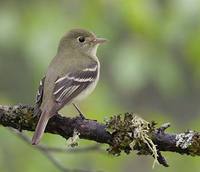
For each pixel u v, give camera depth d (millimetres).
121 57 13742
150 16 13773
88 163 13930
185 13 13422
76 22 13797
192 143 9117
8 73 16766
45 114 9547
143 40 13867
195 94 18797
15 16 13703
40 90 10656
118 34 13992
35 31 13492
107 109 14023
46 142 13281
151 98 18859
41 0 13922
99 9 13930
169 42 13773
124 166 17016
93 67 11531
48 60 13297
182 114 19078
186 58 14758
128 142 9211
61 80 10898
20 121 9594
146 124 9195
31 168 13922
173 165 14570
